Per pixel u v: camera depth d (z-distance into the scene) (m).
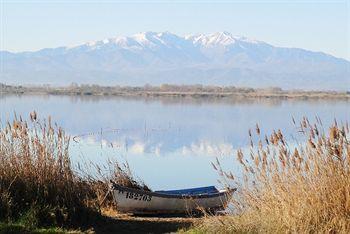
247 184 19.08
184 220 22.69
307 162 17.39
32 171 19.92
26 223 18.72
